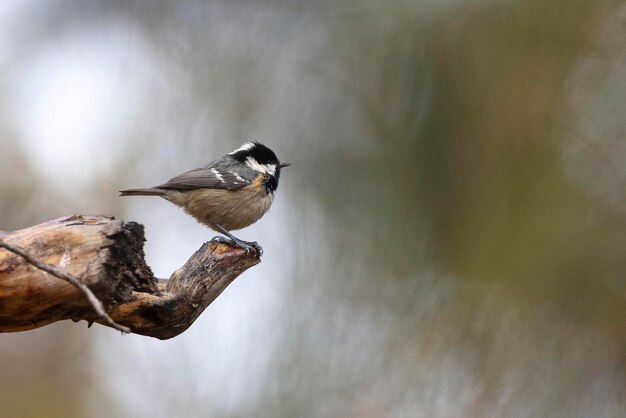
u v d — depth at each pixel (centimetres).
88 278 620
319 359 1071
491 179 982
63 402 1395
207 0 1288
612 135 970
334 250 1091
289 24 1213
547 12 966
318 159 1118
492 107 979
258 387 1081
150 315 743
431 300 1055
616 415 1009
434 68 1006
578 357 1025
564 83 974
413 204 1035
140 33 1351
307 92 1154
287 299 1105
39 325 657
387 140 1049
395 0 1028
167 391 1173
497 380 1037
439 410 1034
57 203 1429
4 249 611
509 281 981
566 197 967
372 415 1037
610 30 973
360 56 1064
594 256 966
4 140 1447
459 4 987
